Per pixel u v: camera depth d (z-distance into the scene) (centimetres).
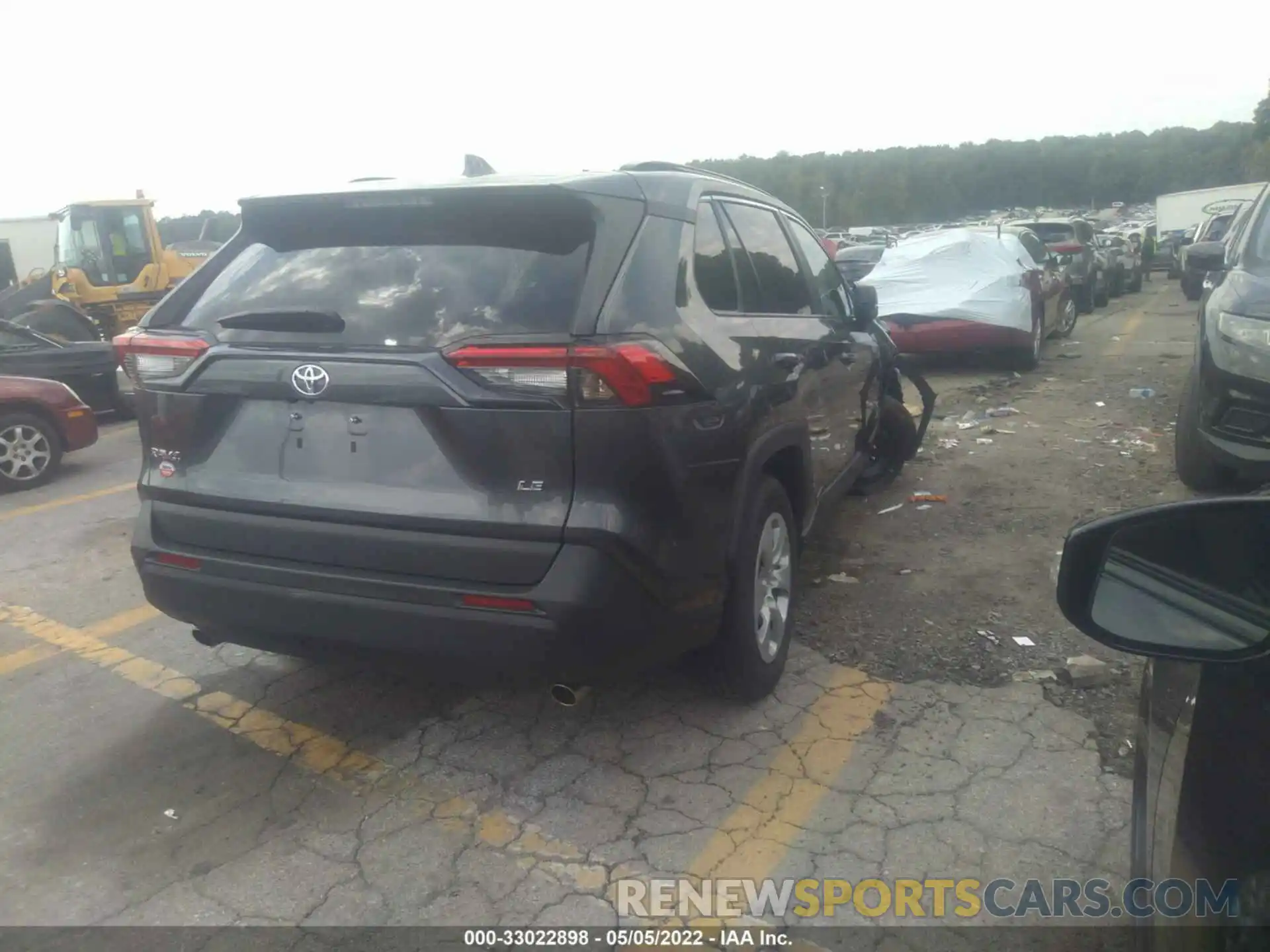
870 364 540
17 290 1569
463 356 288
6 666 441
